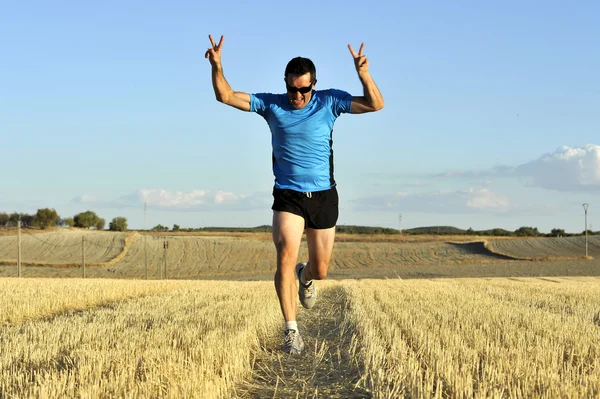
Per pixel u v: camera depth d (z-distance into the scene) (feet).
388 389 15.87
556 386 15.64
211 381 16.03
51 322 35.17
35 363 20.56
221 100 21.21
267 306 39.78
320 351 22.50
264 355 22.91
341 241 369.30
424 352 21.62
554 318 33.04
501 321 31.12
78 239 309.63
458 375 16.79
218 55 20.58
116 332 26.96
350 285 77.97
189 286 76.23
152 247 298.56
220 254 284.82
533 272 222.07
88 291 59.77
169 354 19.95
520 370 18.12
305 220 22.38
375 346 21.98
